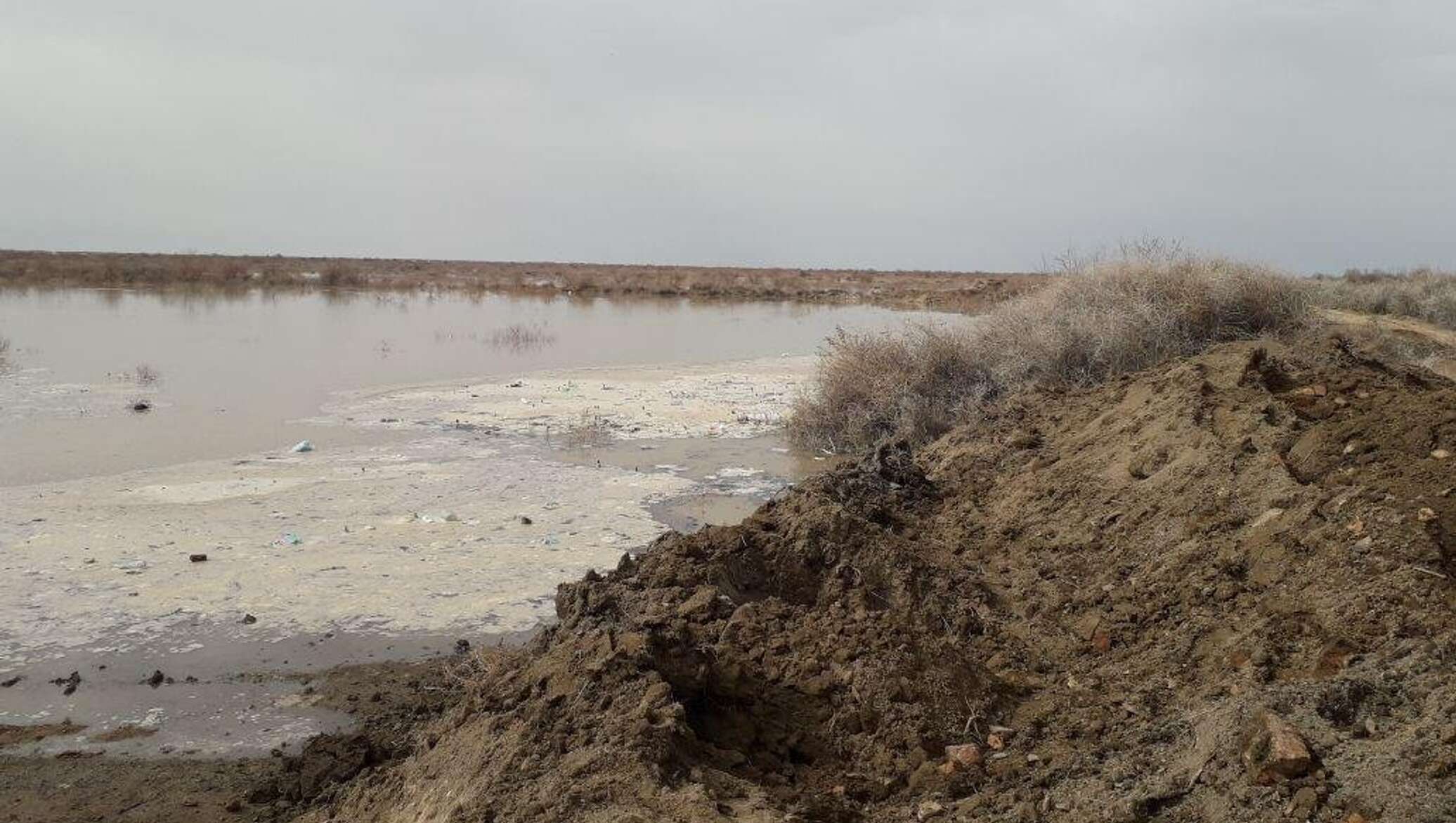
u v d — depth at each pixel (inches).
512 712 188.1
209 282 2110.0
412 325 1274.6
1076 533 295.4
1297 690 160.2
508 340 1103.6
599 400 701.3
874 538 272.7
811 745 195.0
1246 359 345.1
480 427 598.2
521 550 370.6
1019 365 549.0
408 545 372.8
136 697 258.5
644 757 164.4
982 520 330.6
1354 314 738.2
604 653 190.9
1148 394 353.4
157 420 599.5
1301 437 276.7
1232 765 148.7
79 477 459.5
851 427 559.2
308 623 302.8
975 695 211.8
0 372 759.7
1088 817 152.8
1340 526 228.8
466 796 171.0
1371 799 131.9
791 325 1408.7
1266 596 224.4
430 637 295.3
